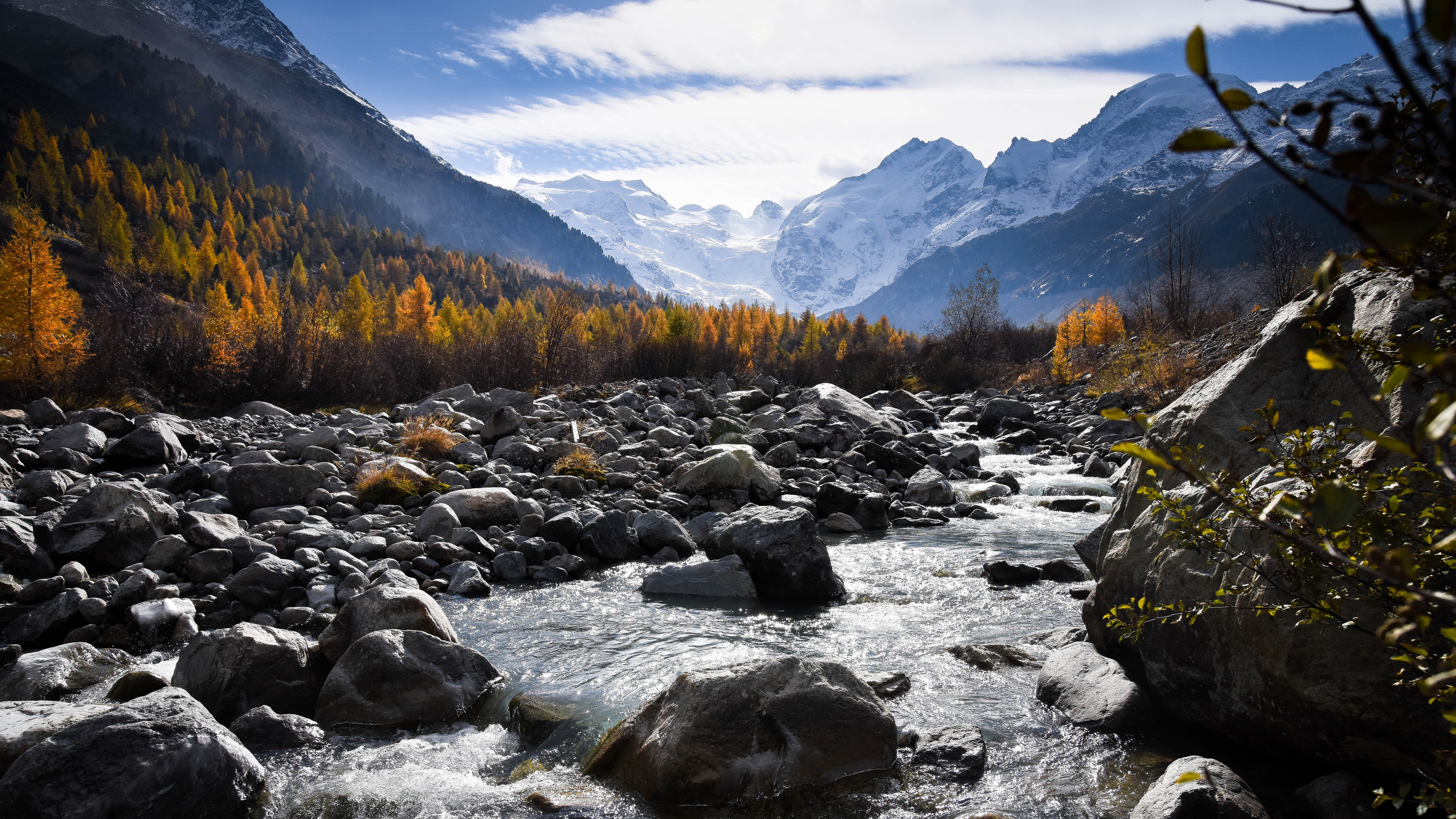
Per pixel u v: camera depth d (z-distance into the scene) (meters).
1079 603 7.19
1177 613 3.62
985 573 8.26
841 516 10.99
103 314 20.47
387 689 5.11
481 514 9.71
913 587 7.98
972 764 4.26
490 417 14.71
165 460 11.20
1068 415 21.47
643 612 7.23
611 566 8.91
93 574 7.26
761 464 12.08
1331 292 1.08
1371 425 3.78
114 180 133.25
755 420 17.91
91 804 3.52
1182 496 4.54
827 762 4.18
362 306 73.06
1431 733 3.13
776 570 7.69
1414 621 1.05
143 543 7.61
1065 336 37.59
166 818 3.65
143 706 4.00
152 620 6.30
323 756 4.62
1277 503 1.39
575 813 3.99
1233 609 3.87
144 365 18.77
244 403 18.59
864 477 13.58
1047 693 5.08
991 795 4.02
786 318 104.06
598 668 5.85
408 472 10.75
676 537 9.36
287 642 5.35
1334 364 1.14
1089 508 11.89
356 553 8.37
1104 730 4.53
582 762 4.53
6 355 17.09
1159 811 3.39
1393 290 3.96
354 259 171.88
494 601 7.55
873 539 10.37
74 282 87.12
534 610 7.27
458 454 12.80
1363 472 2.04
